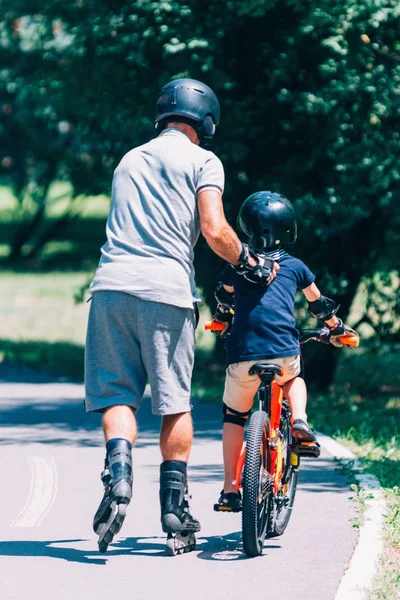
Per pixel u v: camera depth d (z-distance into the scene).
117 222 14.66
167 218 14.50
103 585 13.56
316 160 33.75
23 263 104.00
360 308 41.03
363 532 16.20
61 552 15.17
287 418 16.42
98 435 26.78
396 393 39.53
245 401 15.60
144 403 33.56
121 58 33.94
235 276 15.46
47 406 32.53
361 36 31.38
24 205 105.81
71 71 36.03
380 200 33.16
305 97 31.34
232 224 35.62
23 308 72.19
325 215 33.09
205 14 32.22
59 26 38.59
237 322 15.35
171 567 14.40
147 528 16.72
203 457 23.45
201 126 15.23
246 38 32.97
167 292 14.30
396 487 19.28
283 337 15.20
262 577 13.93
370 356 40.41
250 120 33.03
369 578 13.68
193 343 14.71
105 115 35.22
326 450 24.20
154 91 33.44
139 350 14.53
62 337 57.34
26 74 42.19
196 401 34.00
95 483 20.50
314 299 15.89
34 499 18.95
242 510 14.71
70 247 113.44
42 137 82.19
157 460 23.02
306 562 14.66
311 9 30.84
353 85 30.94
